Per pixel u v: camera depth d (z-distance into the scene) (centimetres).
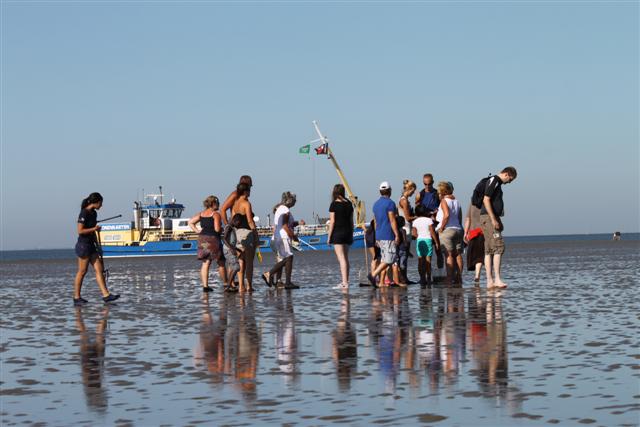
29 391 795
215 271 3894
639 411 637
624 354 907
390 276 2297
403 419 635
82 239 1905
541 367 839
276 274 2367
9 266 6694
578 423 607
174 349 1055
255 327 1287
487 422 618
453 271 2214
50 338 1212
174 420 656
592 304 1516
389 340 1082
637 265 3269
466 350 971
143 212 10056
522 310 1431
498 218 2030
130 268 4784
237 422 641
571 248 7788
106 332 1271
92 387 807
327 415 655
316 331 1209
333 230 2217
